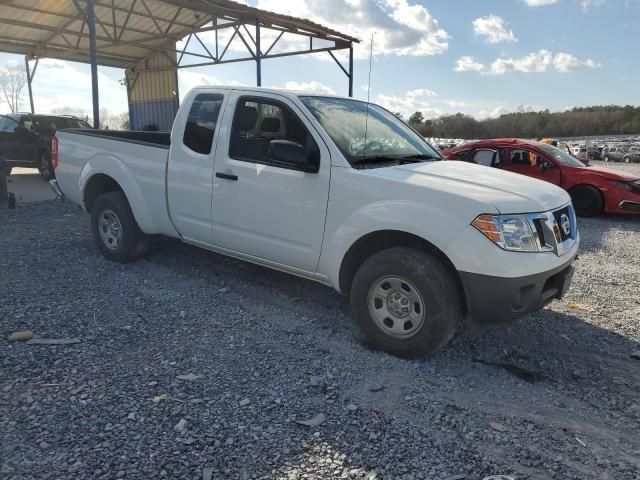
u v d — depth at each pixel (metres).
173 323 4.18
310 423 2.85
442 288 3.44
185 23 18.31
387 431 2.82
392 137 4.66
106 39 17.31
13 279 5.06
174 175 4.99
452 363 3.72
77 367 3.36
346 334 4.12
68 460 2.45
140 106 23.64
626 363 3.83
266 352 3.73
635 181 10.12
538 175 10.90
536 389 3.41
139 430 2.71
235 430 2.76
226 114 4.63
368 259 3.76
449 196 3.46
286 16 14.63
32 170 17.52
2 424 2.70
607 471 2.58
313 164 4.01
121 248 5.62
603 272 6.23
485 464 2.58
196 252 6.25
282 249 4.27
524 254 3.35
